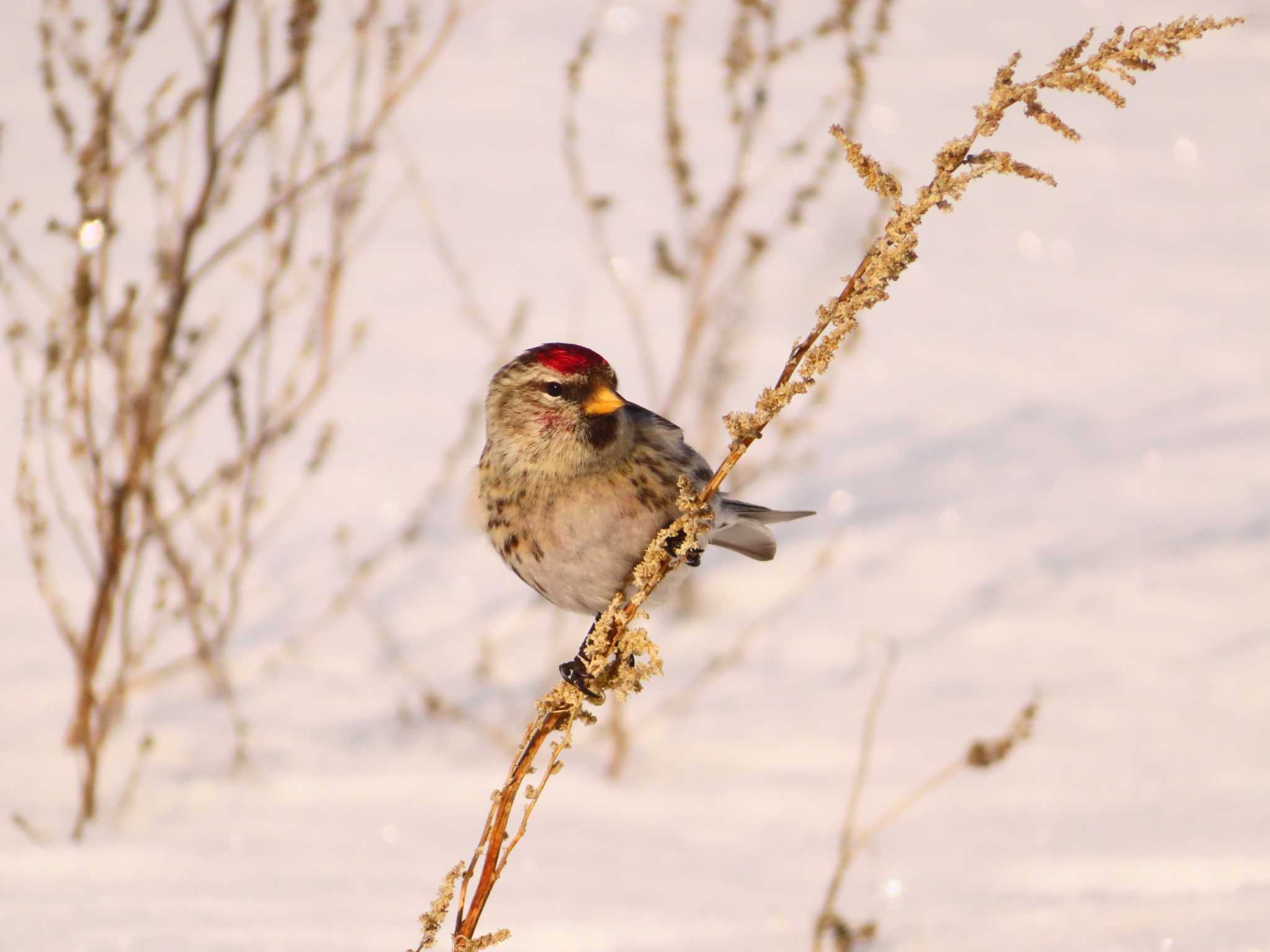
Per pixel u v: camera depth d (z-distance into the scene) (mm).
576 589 5914
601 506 5707
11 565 11539
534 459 5734
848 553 12133
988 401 15141
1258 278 19125
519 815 8461
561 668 5379
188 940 6605
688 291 11125
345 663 10633
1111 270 19453
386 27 9664
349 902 7203
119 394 8945
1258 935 5934
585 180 21281
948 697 9945
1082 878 7348
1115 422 14578
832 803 8562
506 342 10719
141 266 15945
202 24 26234
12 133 20688
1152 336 17031
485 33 30078
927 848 7855
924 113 25109
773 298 16219
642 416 5984
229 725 9672
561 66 27984
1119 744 9078
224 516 9469
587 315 16656
